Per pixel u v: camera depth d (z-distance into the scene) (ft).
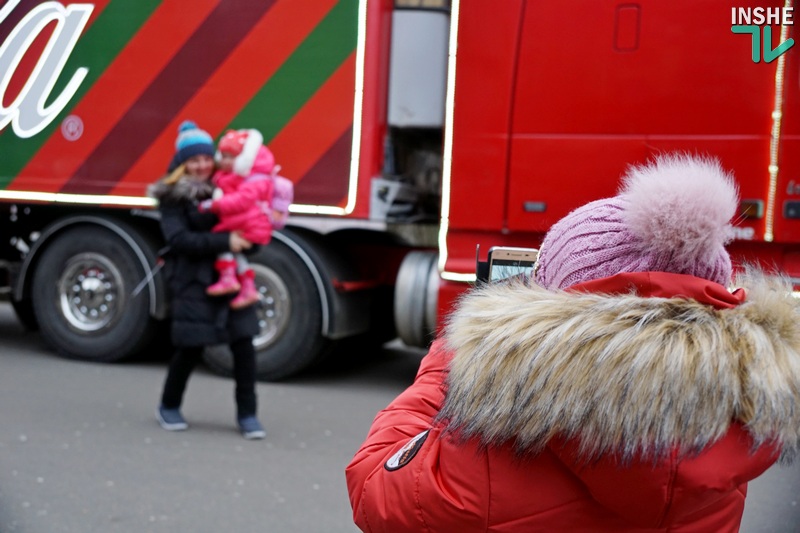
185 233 15.88
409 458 4.27
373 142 19.81
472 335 4.04
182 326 16.22
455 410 3.99
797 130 16.33
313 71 20.10
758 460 3.77
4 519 12.23
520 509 3.93
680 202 3.88
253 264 20.84
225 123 20.84
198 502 13.25
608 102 17.34
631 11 17.17
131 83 21.70
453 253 18.66
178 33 21.20
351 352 25.02
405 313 19.99
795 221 16.37
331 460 15.52
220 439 16.46
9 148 22.82
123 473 14.35
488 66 18.17
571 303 3.87
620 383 3.61
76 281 22.75
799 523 13.00
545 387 3.71
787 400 3.69
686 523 4.03
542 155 17.84
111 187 21.99
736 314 3.86
